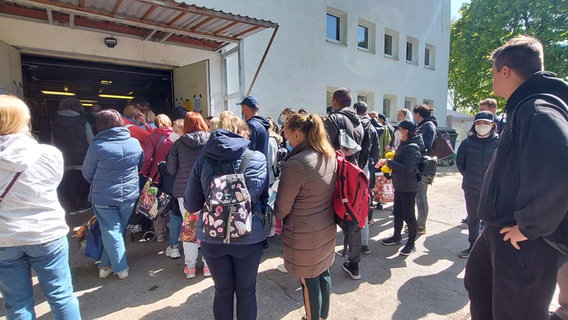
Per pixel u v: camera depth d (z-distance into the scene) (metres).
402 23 11.77
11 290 1.83
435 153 4.55
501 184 1.62
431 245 4.00
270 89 8.01
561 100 1.49
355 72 10.12
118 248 3.04
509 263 1.62
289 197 2.04
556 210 1.35
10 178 1.69
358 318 2.52
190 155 3.01
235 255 1.96
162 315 2.54
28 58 5.60
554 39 15.36
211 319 2.49
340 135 2.82
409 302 2.75
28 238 1.75
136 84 7.95
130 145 3.00
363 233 3.68
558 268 1.56
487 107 4.07
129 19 4.84
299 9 8.41
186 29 5.42
